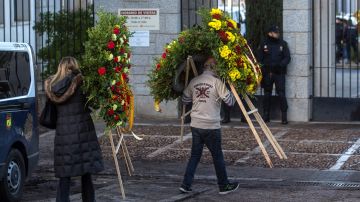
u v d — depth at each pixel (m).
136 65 16.83
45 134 15.43
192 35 10.05
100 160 8.98
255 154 12.91
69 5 18.58
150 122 16.38
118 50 9.27
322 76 17.09
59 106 8.86
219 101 10.09
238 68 9.99
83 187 9.05
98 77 8.98
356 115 16.12
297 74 16.17
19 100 9.91
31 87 10.38
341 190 10.49
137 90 16.89
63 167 8.77
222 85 10.01
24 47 10.35
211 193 10.38
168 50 10.23
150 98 16.84
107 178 11.50
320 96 16.66
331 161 12.27
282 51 15.93
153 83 10.45
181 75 10.29
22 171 10.04
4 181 9.46
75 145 8.77
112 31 9.22
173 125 15.95
